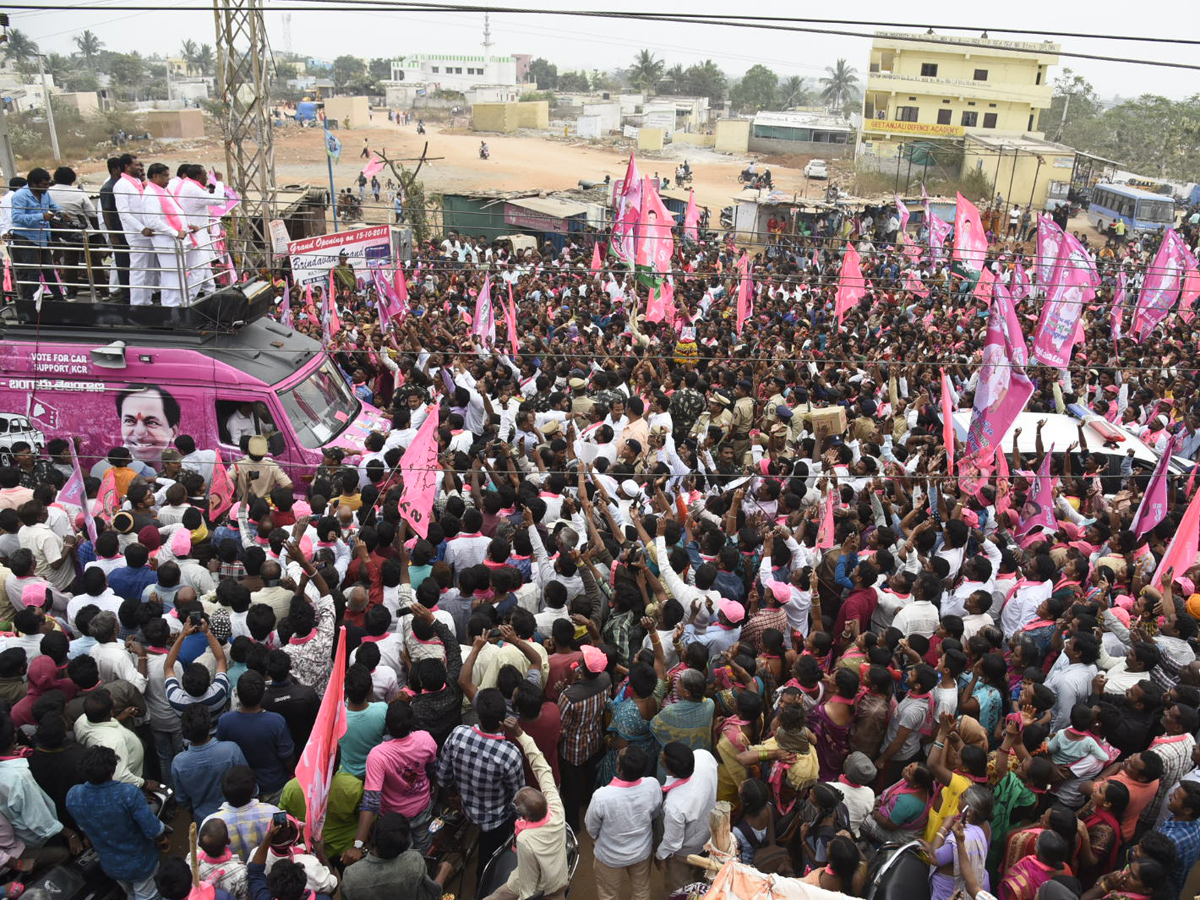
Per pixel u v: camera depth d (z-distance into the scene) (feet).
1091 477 36.09
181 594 22.97
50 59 313.32
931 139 187.01
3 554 26.66
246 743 20.24
